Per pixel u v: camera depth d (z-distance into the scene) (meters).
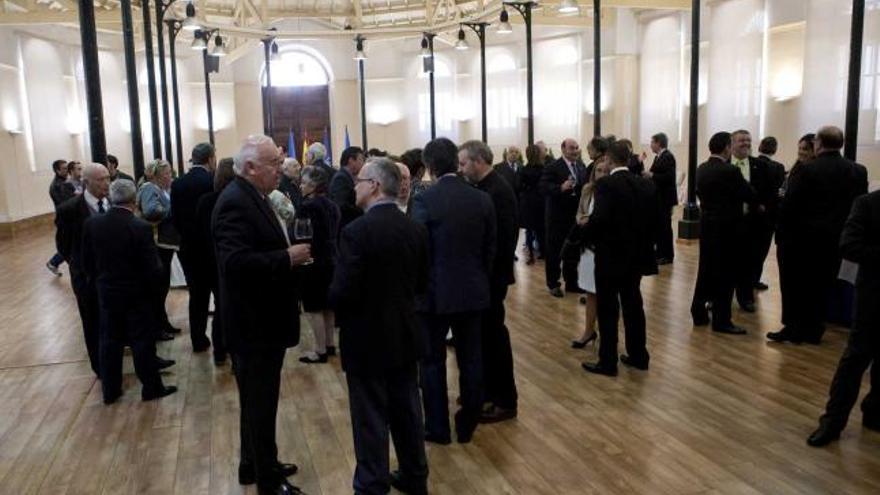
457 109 18.41
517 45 17.20
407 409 2.77
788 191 4.60
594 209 4.07
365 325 2.59
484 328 3.56
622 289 4.26
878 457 3.10
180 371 4.61
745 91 11.70
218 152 18.39
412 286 2.69
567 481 2.96
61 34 14.26
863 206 3.04
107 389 4.04
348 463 3.21
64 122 14.37
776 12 10.94
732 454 3.15
